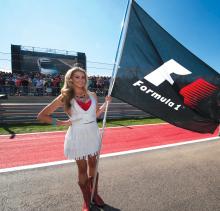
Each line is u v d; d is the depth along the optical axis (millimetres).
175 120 3234
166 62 3250
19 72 17859
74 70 2896
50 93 13828
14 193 3611
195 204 3352
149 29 3275
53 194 3592
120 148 6094
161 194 3607
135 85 3211
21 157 5301
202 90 3285
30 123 9453
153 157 5348
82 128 2928
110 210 3176
